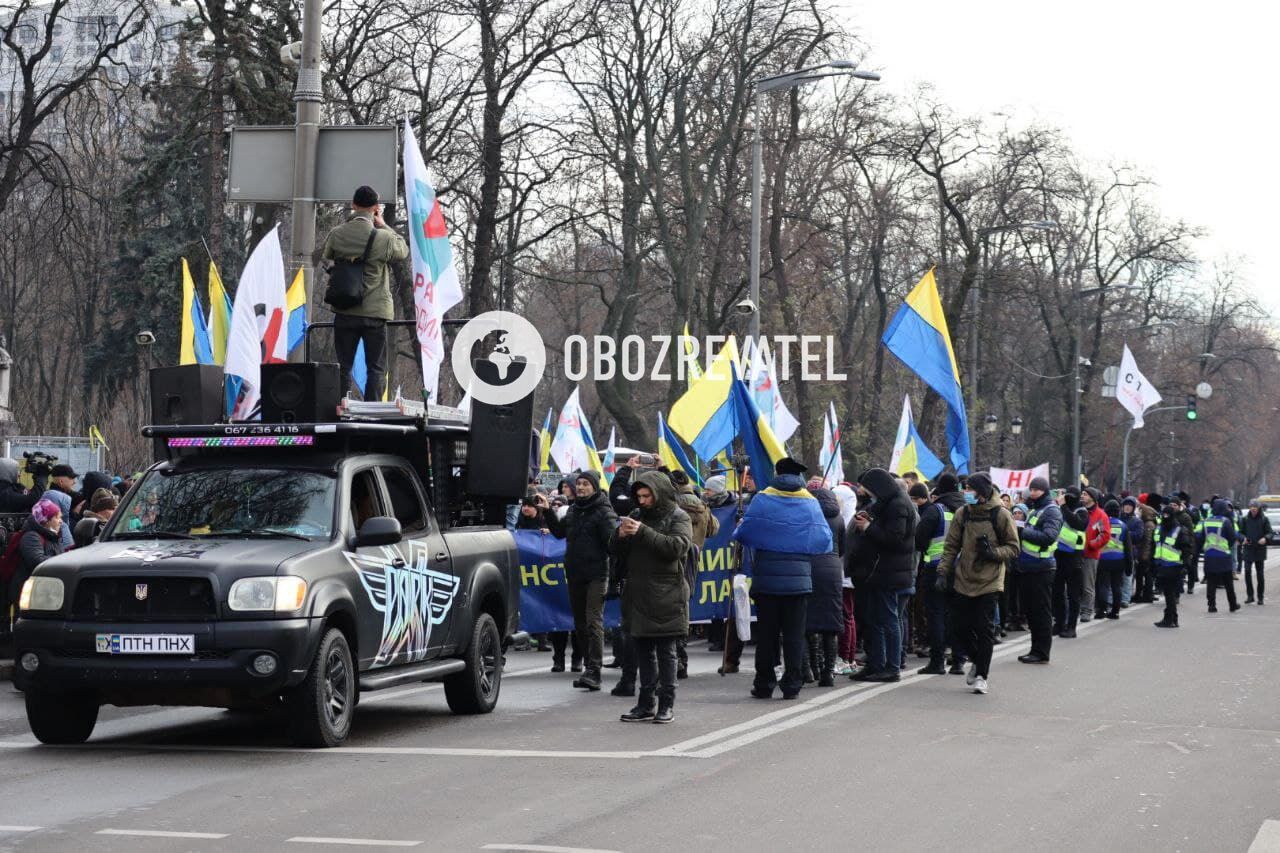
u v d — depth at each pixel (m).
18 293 104.00
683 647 28.31
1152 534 54.91
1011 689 26.28
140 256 87.62
